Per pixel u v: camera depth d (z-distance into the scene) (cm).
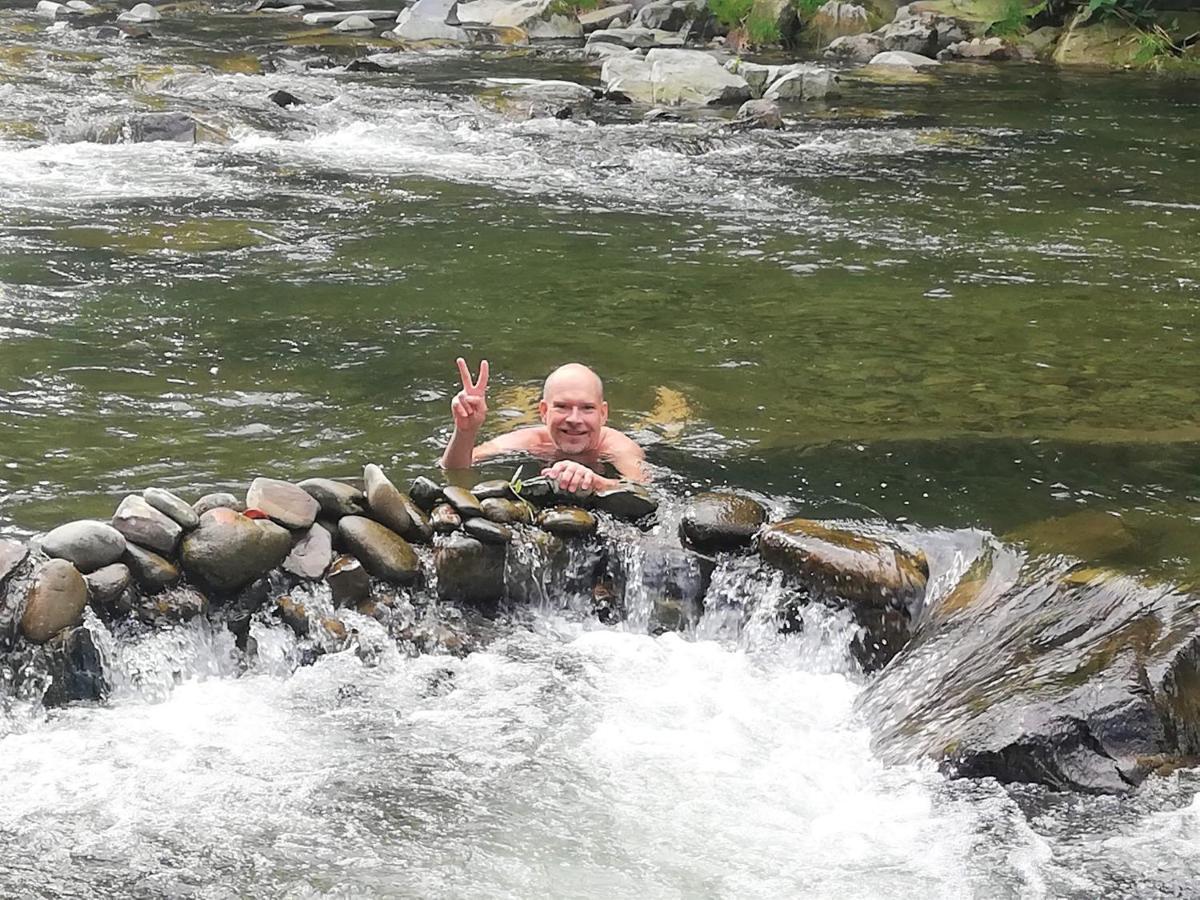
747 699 491
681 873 402
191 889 389
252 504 517
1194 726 454
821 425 663
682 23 2250
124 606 486
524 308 845
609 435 630
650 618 537
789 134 1466
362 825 418
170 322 798
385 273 912
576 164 1302
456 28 2194
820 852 412
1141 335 827
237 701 479
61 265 907
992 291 916
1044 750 439
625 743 462
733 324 825
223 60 1822
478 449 619
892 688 487
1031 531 546
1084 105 1700
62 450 612
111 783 434
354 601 514
